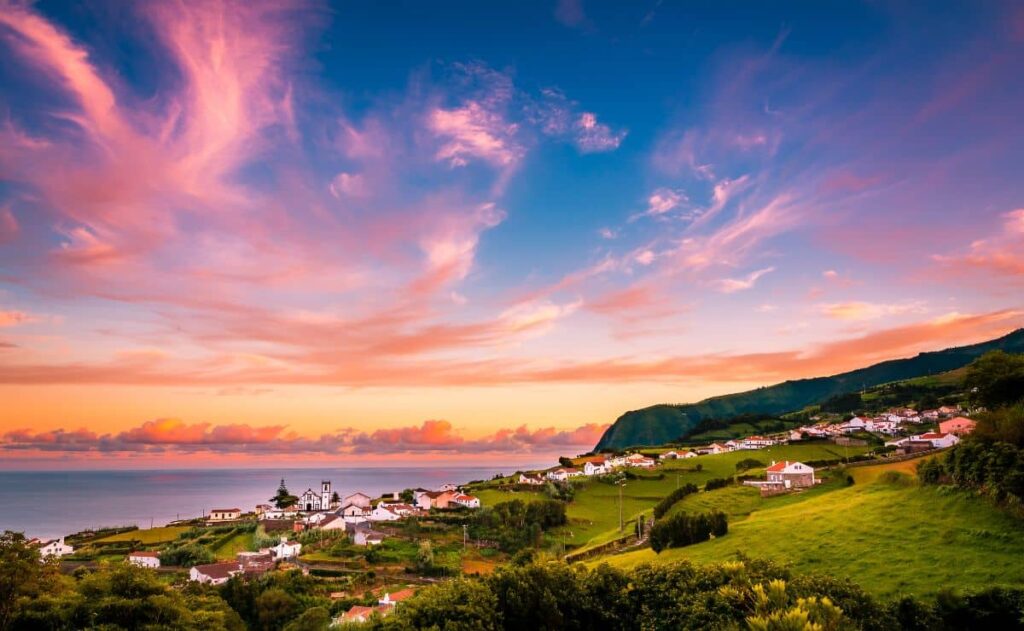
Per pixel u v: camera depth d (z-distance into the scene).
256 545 167.12
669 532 80.56
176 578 129.12
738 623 21.39
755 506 106.38
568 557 105.06
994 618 34.19
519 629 34.78
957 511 58.19
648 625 33.44
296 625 84.50
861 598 30.12
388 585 116.50
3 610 41.53
